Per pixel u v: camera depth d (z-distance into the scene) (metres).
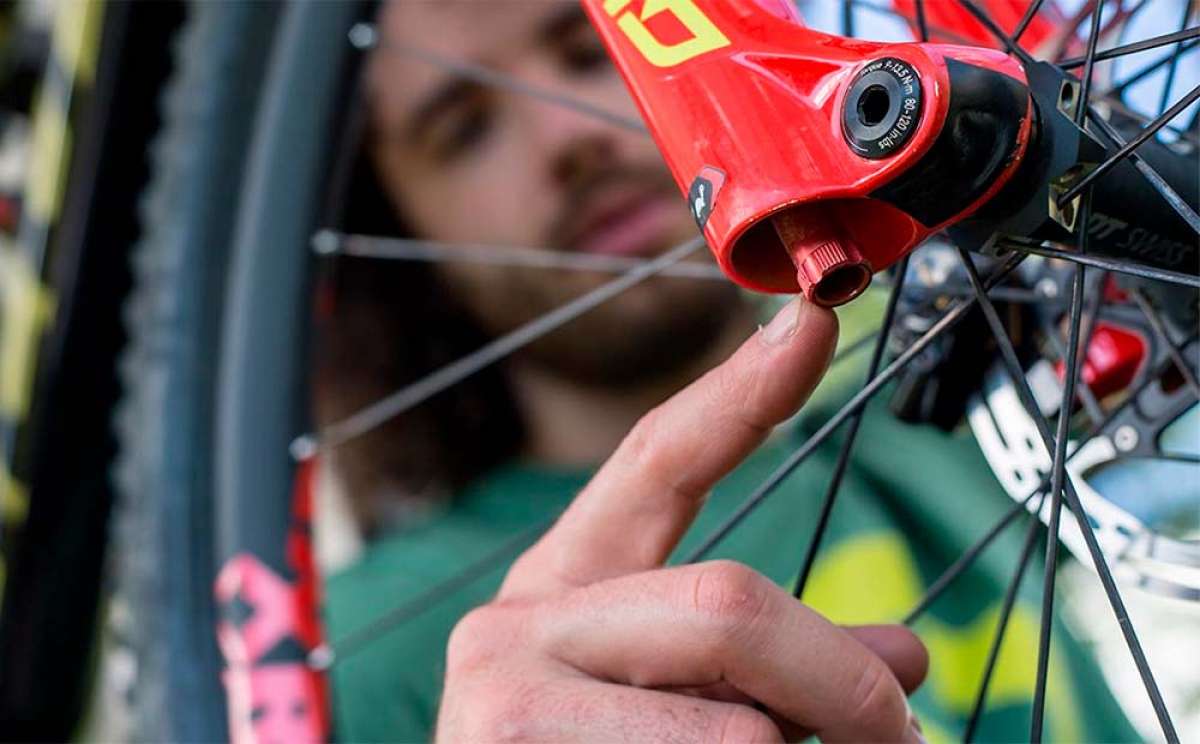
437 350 1.44
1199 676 1.04
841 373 1.21
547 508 1.36
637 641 0.49
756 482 1.25
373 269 1.41
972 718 0.61
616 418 1.40
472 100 1.32
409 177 1.36
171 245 0.99
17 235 1.20
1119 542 0.57
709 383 0.50
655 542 0.53
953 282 0.59
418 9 1.31
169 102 1.03
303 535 0.95
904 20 0.61
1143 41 0.45
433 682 1.25
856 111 0.39
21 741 1.21
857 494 1.23
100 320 1.16
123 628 1.02
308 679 0.93
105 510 1.19
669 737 0.48
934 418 0.62
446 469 1.45
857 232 0.42
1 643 1.18
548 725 0.49
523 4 1.29
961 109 0.37
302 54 0.96
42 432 1.16
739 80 0.42
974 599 1.16
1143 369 0.56
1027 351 0.59
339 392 1.46
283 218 0.96
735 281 0.43
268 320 0.95
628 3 0.46
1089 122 0.45
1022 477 0.60
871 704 0.48
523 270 1.35
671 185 1.32
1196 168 0.45
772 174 0.40
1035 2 0.48
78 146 1.13
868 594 1.17
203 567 0.96
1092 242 0.44
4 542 1.17
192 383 0.97
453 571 1.34
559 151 1.31
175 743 0.93
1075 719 1.08
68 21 1.14
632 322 1.34
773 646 0.47
